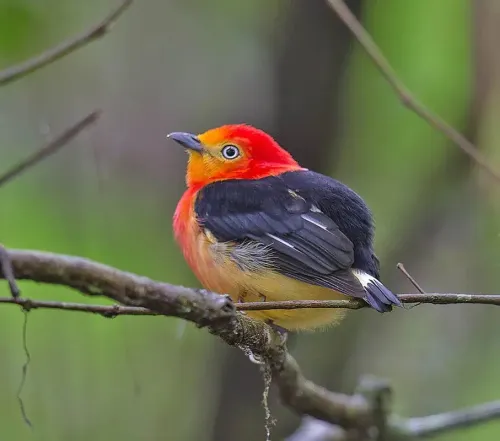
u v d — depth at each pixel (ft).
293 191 28.71
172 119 47.65
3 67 35.50
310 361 41.24
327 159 39.93
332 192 28.71
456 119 45.09
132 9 48.67
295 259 26.96
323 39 38.99
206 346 44.37
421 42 45.83
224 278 27.73
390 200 47.01
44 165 44.96
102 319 42.88
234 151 31.27
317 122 39.52
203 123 46.75
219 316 18.83
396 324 44.37
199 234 28.55
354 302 23.91
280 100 39.78
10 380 40.27
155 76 48.19
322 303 22.34
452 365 44.09
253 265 27.07
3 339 41.01
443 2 45.11
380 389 31.40
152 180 47.47
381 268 44.04
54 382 40.57
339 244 26.86
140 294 17.49
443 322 44.75
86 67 47.75
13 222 43.96
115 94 47.88
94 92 47.47
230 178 30.86
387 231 45.75
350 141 46.16
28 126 45.93
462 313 44.88
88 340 41.57
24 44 35.53
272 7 46.19
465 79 44.73
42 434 39.40
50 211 44.60
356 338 42.04
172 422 43.01
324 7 38.65
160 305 17.94
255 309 21.86
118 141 47.32
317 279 26.30
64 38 43.16
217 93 46.88
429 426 31.83
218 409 39.29
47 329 41.32
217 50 47.67
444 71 45.75
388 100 46.55
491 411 31.58
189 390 43.73
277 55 39.99
